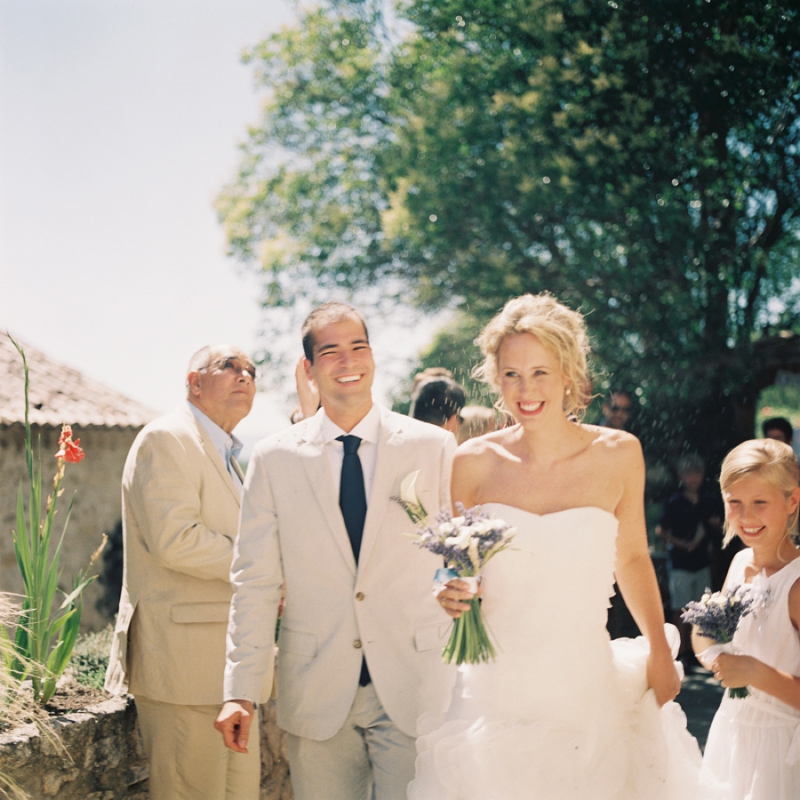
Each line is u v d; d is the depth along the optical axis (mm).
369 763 2848
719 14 11914
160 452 3330
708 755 2918
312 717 2758
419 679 2771
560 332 2619
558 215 13555
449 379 4027
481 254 14297
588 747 2516
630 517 2736
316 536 2803
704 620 2689
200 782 3348
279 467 2879
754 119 12336
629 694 2713
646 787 2623
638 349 12953
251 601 2803
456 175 14781
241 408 3605
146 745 3379
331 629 2779
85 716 3342
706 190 12445
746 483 2795
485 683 2605
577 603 2584
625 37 12531
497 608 2619
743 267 12523
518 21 14148
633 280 12617
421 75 18375
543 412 2643
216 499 3441
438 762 2541
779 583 2738
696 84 11984
